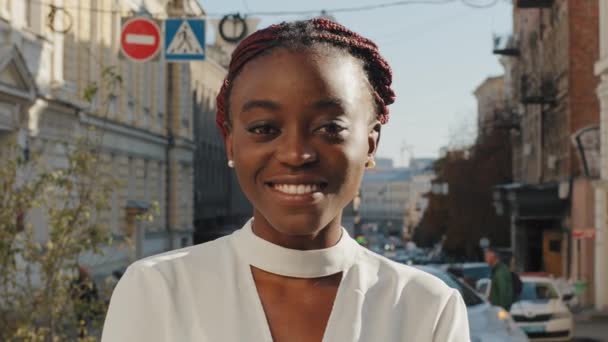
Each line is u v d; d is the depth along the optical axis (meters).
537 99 31.14
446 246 49.28
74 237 6.52
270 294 1.61
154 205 7.15
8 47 17.80
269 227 1.62
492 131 47.22
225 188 58.12
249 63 1.58
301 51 1.55
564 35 29.19
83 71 24.98
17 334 6.01
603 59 23.34
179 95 38.22
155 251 34.03
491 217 46.56
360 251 1.71
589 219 26.50
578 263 27.23
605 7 23.42
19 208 6.60
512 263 19.62
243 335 1.55
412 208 156.62
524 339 7.38
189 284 1.61
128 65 30.75
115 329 1.58
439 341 1.64
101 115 26.19
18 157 6.86
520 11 38.72
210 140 53.12
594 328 19.02
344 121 1.56
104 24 27.59
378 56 1.67
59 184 6.69
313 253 1.61
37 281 9.93
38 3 20.50
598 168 26.67
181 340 1.54
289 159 1.51
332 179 1.55
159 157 36.03
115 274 14.74
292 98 1.52
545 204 30.91
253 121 1.54
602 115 24.06
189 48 15.80
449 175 49.38
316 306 1.60
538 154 34.25
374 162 1.74
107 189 6.93
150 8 33.94
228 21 17.28
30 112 19.56
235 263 1.64
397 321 1.62
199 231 49.09
